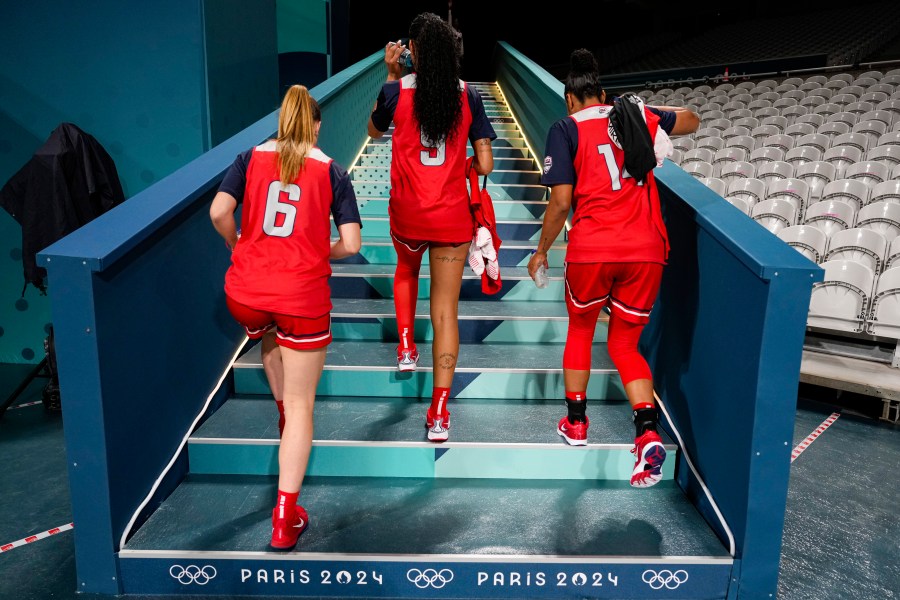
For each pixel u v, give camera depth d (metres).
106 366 1.91
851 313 3.98
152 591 2.02
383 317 3.27
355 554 1.98
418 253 2.54
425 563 1.98
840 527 2.53
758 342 1.86
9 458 3.06
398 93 2.33
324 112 4.36
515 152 6.09
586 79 2.21
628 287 2.13
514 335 3.30
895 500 2.76
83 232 1.99
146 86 4.24
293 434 1.96
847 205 4.94
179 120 4.27
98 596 2.01
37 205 3.53
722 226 2.12
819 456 3.21
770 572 1.99
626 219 2.10
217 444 2.46
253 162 1.95
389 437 2.48
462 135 2.33
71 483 1.94
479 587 2.01
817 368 3.96
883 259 4.16
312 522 2.16
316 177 1.93
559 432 2.49
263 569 2.00
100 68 4.22
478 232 2.38
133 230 2.03
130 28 4.18
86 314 1.83
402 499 2.32
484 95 8.95
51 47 4.21
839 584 2.15
